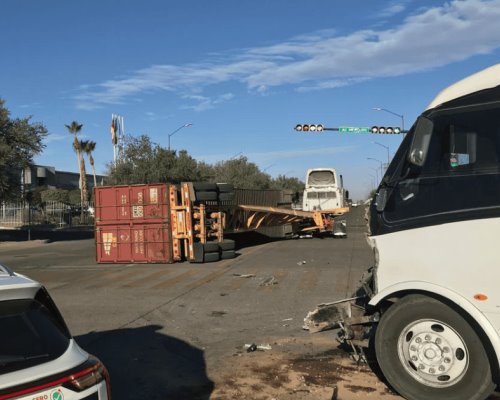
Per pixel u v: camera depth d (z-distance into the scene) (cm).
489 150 444
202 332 748
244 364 597
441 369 454
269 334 727
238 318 829
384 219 485
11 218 4831
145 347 678
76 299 1020
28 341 280
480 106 454
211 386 532
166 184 1636
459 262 443
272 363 596
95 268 1557
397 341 471
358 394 494
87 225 4906
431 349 459
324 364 586
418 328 465
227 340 704
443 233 451
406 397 467
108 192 1714
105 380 296
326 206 2867
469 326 443
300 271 1325
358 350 620
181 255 1662
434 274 453
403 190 477
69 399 270
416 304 462
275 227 2433
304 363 593
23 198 2984
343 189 3136
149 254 1652
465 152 454
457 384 446
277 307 902
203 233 1630
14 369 262
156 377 563
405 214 473
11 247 2577
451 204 452
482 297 431
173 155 4569
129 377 565
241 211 2006
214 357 628
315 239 2488
